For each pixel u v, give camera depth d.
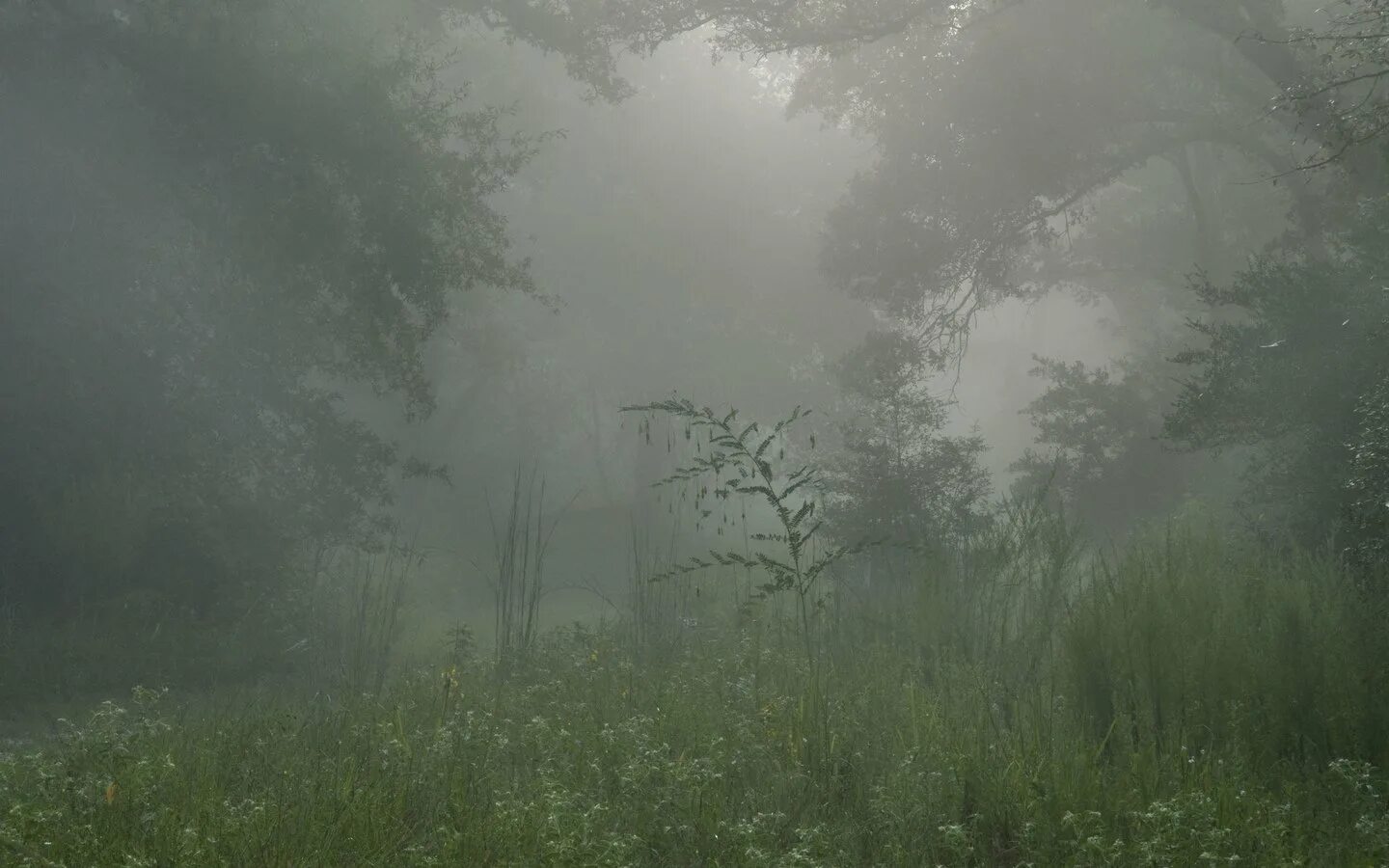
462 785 5.75
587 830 5.09
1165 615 7.47
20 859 4.73
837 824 5.61
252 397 20.45
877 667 8.12
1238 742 6.52
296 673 14.63
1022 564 8.95
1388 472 11.96
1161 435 16.55
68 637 15.30
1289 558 11.52
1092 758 6.13
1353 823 5.64
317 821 5.24
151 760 6.33
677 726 7.02
